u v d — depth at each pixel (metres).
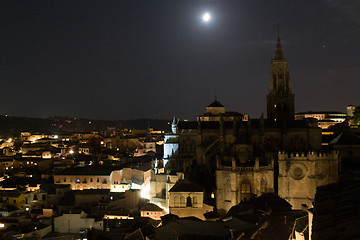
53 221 113.25
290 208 85.88
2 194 134.62
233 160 108.81
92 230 82.25
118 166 171.12
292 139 148.50
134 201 136.75
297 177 115.25
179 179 128.25
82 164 186.00
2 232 102.56
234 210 82.69
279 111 176.50
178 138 159.00
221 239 69.31
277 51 178.75
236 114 179.75
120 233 83.75
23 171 184.75
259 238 54.62
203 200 115.00
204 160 141.25
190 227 74.12
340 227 25.50
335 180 113.38
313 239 25.61
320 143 148.75
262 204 87.81
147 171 167.88
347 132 135.88
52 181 159.00
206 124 158.62
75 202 133.00
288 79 177.25
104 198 132.75
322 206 35.00
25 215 122.38
